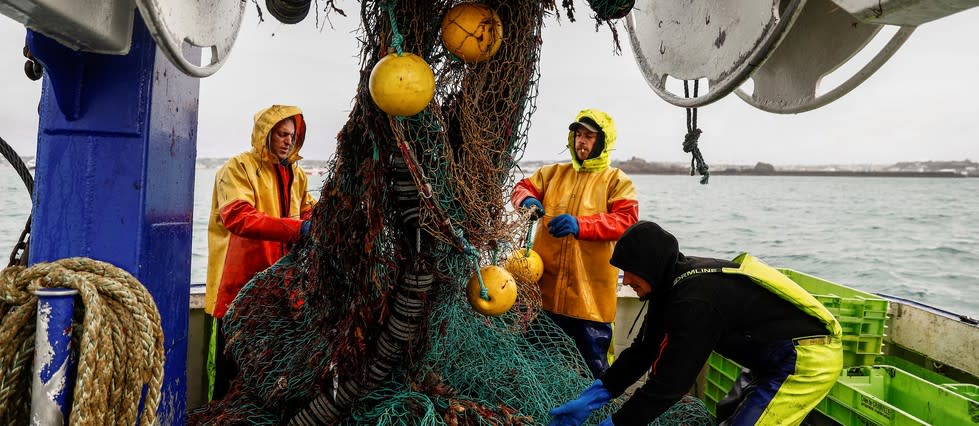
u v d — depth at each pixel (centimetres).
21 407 151
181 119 190
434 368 229
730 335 257
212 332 352
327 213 199
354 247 192
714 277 252
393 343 199
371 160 182
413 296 196
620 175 366
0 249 636
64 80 157
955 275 1667
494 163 194
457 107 184
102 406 141
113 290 146
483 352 243
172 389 191
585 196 366
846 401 296
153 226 173
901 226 2605
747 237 2239
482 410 217
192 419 238
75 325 149
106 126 163
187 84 194
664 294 253
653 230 249
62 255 164
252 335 251
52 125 162
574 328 360
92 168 163
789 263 1794
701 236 2261
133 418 147
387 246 196
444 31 172
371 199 183
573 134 375
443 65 179
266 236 309
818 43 210
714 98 196
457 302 226
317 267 208
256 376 238
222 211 312
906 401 314
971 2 133
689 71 216
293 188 358
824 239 2220
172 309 188
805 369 256
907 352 413
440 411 212
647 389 232
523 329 274
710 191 4344
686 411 272
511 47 183
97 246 164
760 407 258
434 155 182
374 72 163
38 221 163
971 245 2084
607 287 357
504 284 204
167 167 181
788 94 225
